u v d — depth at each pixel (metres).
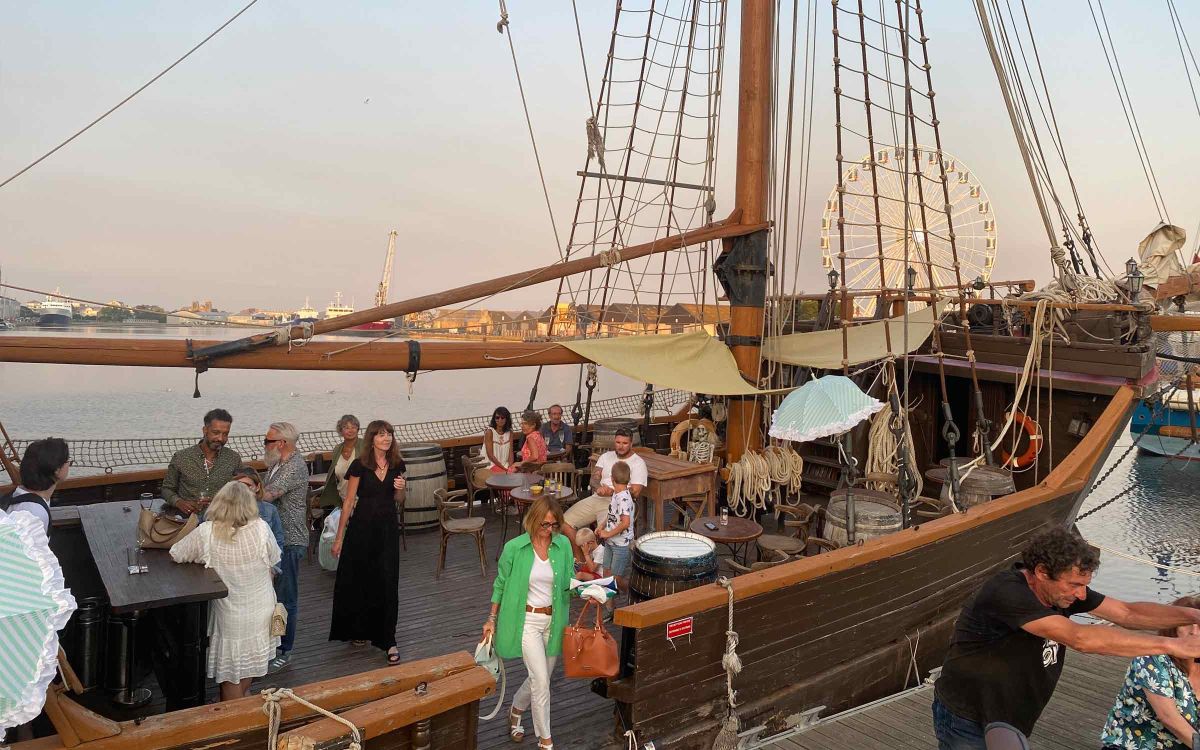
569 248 9.00
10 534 2.52
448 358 6.40
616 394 44.56
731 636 4.88
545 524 4.54
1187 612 3.27
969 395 10.93
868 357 8.63
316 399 38.41
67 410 30.94
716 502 8.80
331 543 7.58
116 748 2.92
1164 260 12.77
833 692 5.62
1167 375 15.37
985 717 3.14
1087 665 6.24
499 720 5.10
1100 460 8.98
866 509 6.78
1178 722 3.63
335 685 3.48
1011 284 11.80
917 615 6.34
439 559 7.79
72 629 4.90
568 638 4.53
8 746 2.85
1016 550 7.44
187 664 4.34
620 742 4.72
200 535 4.52
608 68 9.45
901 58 8.44
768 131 8.77
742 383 8.17
